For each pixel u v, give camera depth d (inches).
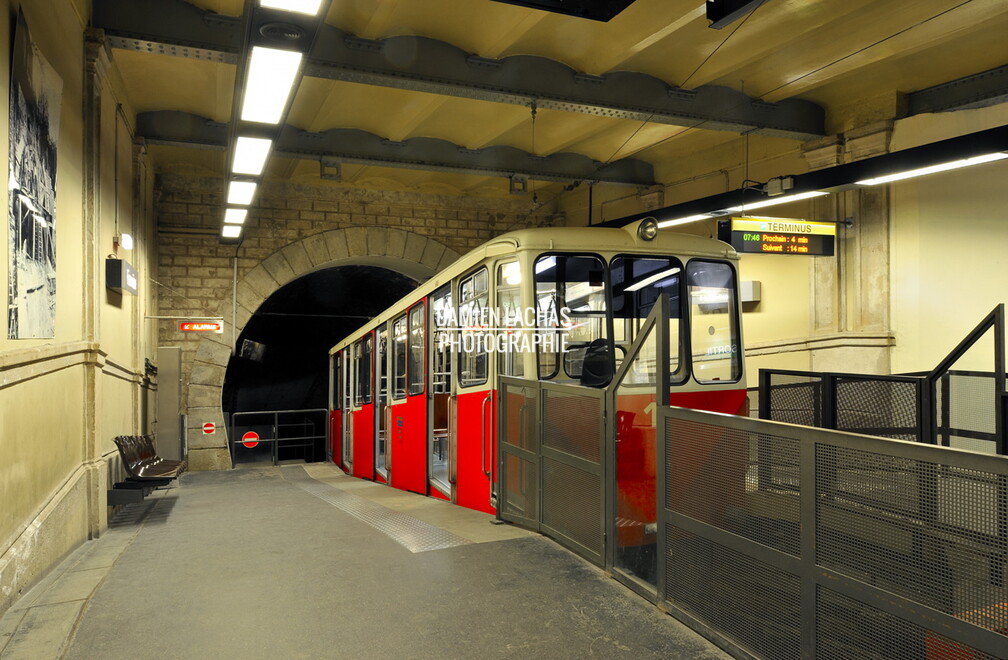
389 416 453.4
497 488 257.1
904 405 221.9
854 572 105.7
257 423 1120.2
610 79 416.2
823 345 459.5
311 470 673.0
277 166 650.8
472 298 298.8
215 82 446.3
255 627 152.6
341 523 259.6
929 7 322.3
